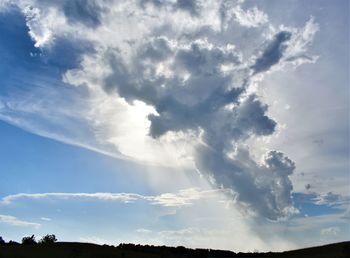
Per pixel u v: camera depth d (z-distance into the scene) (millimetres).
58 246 121875
